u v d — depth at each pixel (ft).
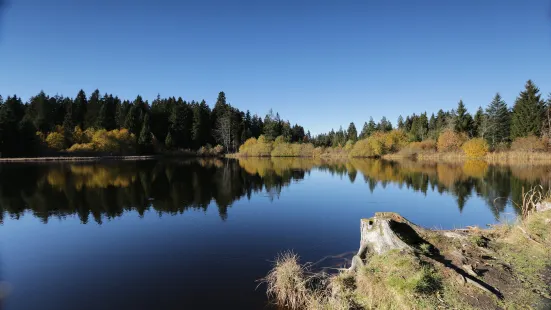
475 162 119.75
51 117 206.18
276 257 24.36
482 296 13.57
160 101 266.36
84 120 214.90
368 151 177.88
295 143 208.54
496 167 95.71
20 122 158.40
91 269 22.44
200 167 111.65
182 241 28.71
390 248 18.22
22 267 22.85
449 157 147.54
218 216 38.55
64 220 36.65
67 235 30.78
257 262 23.36
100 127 193.57
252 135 257.14
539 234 20.62
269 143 209.26
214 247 27.02
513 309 12.71
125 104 228.02
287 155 199.21
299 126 333.21
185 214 39.52
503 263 16.79
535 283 14.73
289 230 32.19
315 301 15.88
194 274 21.34
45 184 65.46
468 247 18.69
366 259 18.74
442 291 13.97
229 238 29.55
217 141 233.55
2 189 59.11
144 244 27.89
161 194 54.34
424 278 14.57
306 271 20.33
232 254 25.20
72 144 173.47
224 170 99.60
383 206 44.24
